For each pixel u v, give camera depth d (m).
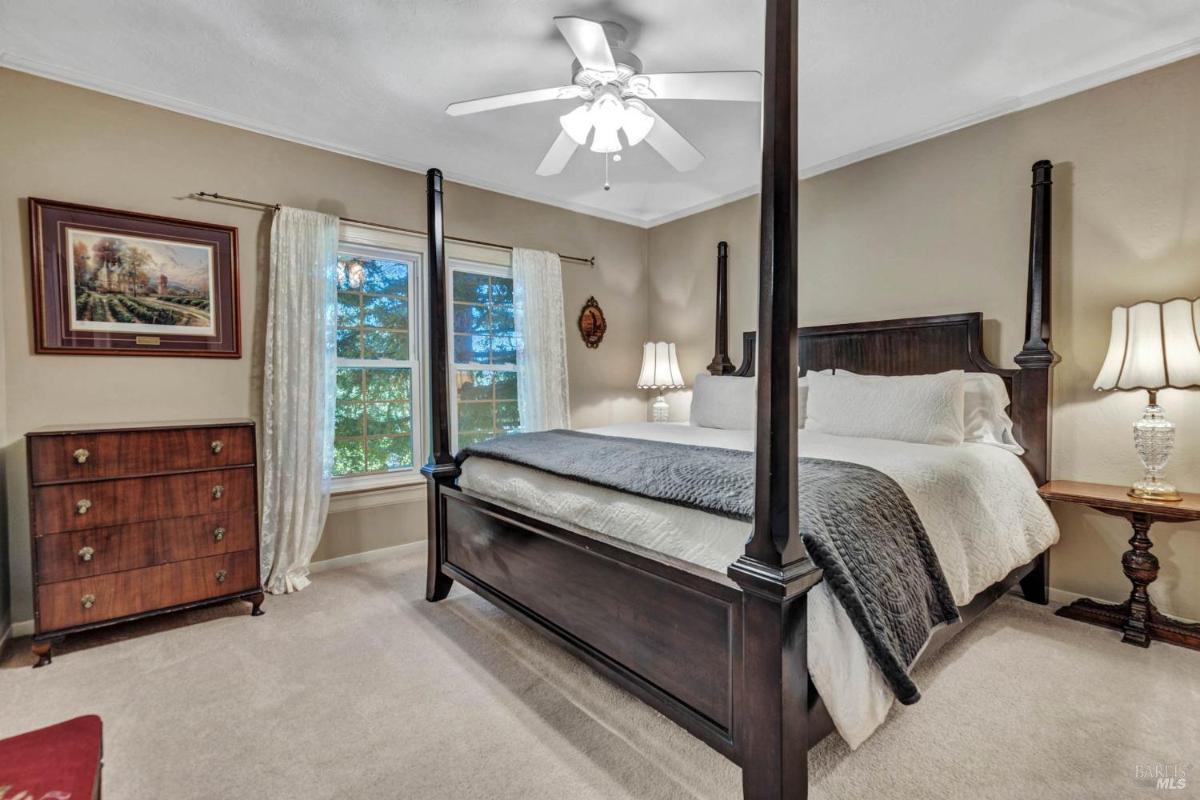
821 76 2.49
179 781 1.50
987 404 2.67
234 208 2.87
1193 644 2.17
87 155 2.50
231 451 2.54
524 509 2.19
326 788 1.47
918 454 2.19
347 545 3.28
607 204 4.34
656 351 4.33
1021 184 2.73
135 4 1.97
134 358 2.62
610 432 3.20
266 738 1.68
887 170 3.21
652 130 2.34
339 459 3.32
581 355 4.41
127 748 1.63
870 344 3.23
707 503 1.50
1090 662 2.08
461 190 3.75
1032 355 2.58
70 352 2.47
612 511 1.76
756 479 1.22
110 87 2.52
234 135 2.87
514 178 3.75
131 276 2.60
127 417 2.60
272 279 2.92
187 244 2.74
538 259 4.03
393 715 1.80
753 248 4.04
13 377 2.36
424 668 2.09
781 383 1.17
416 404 3.60
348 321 3.33
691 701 1.47
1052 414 2.63
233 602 2.73
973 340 2.84
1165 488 2.19
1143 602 2.27
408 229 3.47
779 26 1.14
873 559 1.39
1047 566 2.69
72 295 2.47
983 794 1.42
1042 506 2.42
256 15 2.04
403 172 3.46
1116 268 2.46
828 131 3.04
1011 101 2.71
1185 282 2.29
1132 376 2.24
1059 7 2.03
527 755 1.60
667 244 4.67
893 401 2.65
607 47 1.79
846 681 1.27
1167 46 2.27
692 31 2.14
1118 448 2.47
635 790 1.46
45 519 2.13
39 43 2.21
